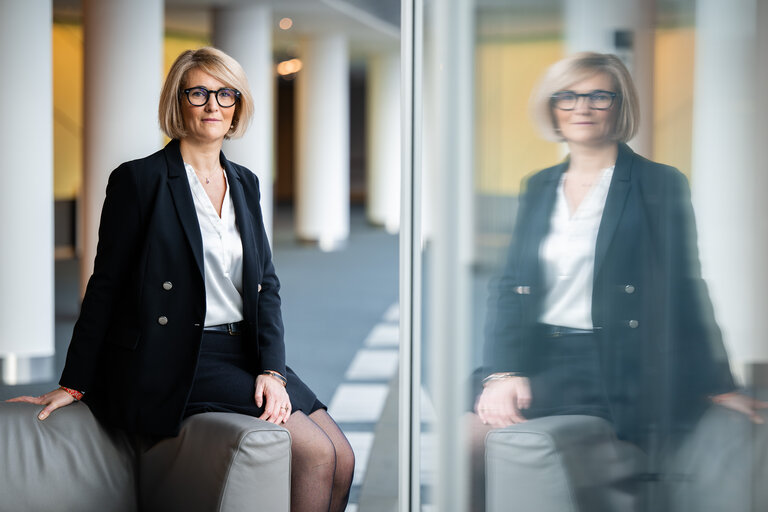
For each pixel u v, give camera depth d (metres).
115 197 2.60
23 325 6.05
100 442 2.53
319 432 2.58
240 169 2.78
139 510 2.56
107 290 2.60
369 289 10.54
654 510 2.37
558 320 2.37
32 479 2.41
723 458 2.34
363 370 6.25
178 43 14.48
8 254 6.02
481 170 2.36
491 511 2.40
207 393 2.59
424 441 2.43
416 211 2.40
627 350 2.35
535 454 2.38
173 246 2.57
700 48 2.28
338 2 12.09
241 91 2.69
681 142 2.31
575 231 2.35
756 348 2.31
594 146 2.33
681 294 2.33
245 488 2.33
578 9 2.31
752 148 2.29
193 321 2.58
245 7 11.31
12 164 6.01
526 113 2.34
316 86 15.62
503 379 2.38
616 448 2.37
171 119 2.65
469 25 2.34
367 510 3.39
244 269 2.67
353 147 30.91
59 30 13.35
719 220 2.31
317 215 15.75
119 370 2.56
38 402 2.54
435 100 2.37
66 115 13.73
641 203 2.32
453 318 2.39
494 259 2.37
